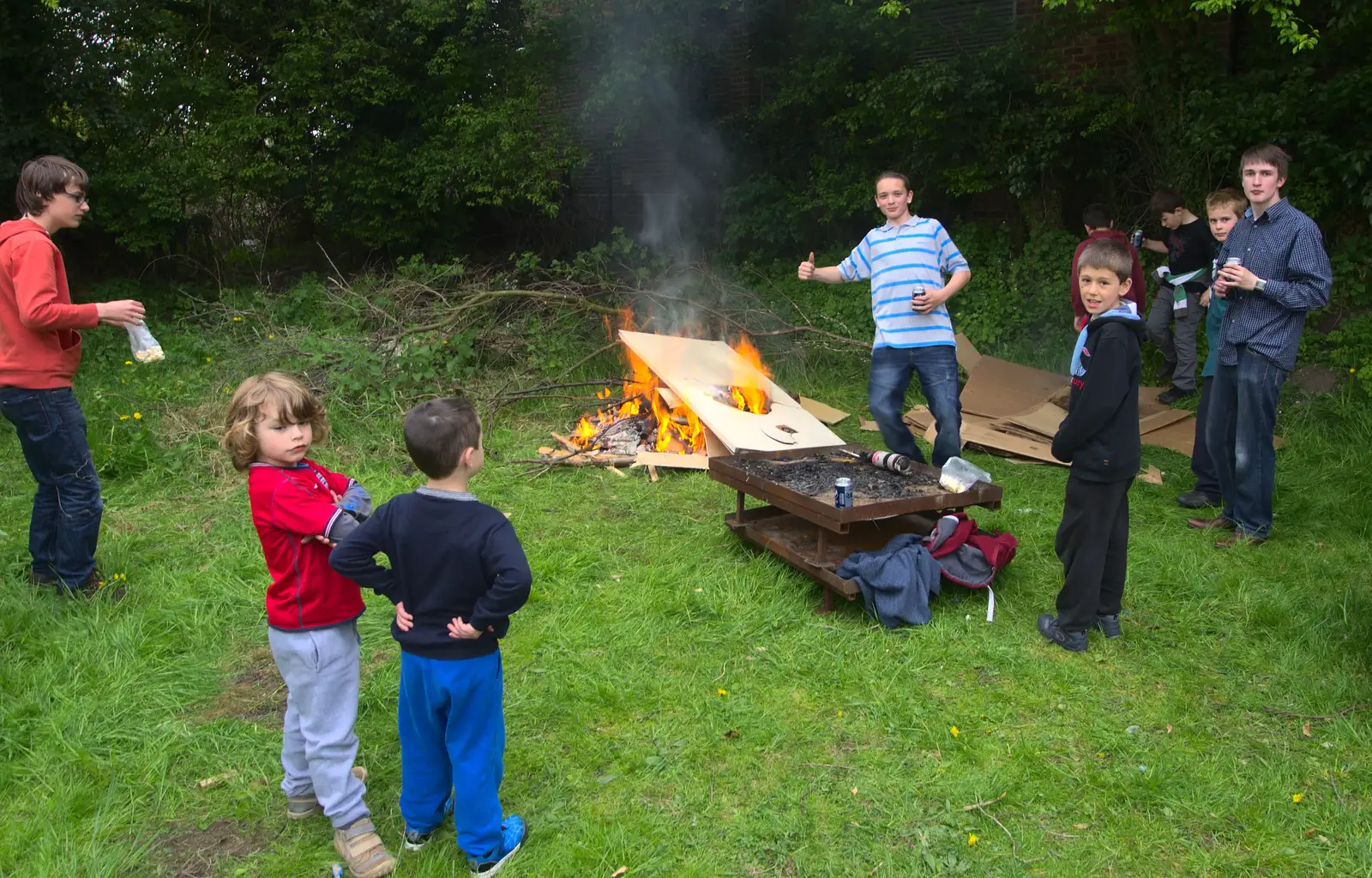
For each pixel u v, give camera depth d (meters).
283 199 13.02
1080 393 3.99
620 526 5.39
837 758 3.24
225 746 3.34
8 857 2.78
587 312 8.84
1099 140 9.84
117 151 11.01
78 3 10.26
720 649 3.98
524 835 2.85
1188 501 5.57
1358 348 7.39
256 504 2.59
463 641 2.51
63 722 3.41
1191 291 7.43
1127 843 2.82
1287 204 4.66
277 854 2.82
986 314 9.47
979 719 3.45
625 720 3.48
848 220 11.73
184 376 8.21
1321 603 4.21
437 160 12.01
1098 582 3.84
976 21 10.78
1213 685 3.66
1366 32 8.12
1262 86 8.61
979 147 10.12
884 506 4.18
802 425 6.18
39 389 4.11
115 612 4.27
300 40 11.91
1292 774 3.09
